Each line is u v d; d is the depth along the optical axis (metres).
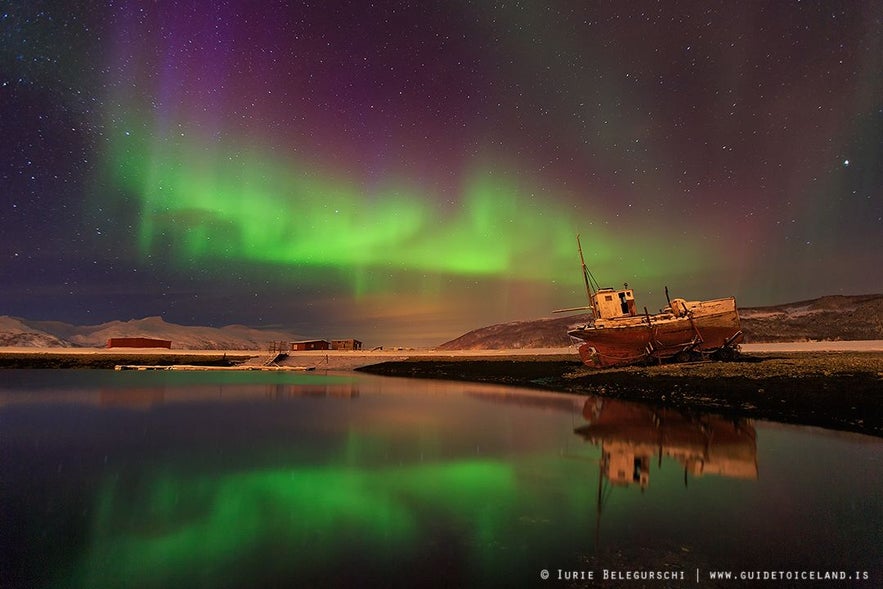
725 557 7.01
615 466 12.48
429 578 6.39
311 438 16.81
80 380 44.84
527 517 8.77
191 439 16.73
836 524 8.19
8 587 6.34
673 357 38.84
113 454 14.48
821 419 18.08
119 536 8.05
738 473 11.57
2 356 68.88
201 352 79.44
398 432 17.94
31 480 11.58
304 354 76.75
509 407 24.84
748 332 88.06
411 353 76.44
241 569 6.78
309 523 8.61
